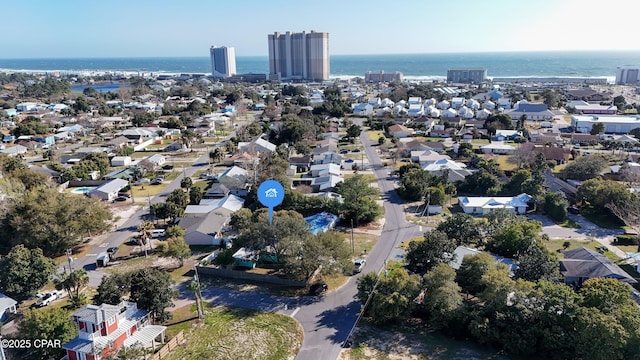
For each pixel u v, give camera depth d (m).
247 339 47.72
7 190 76.12
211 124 177.25
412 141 135.12
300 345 46.53
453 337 47.72
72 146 147.00
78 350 41.25
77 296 54.81
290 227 62.97
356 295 56.34
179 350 46.00
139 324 46.81
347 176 109.19
